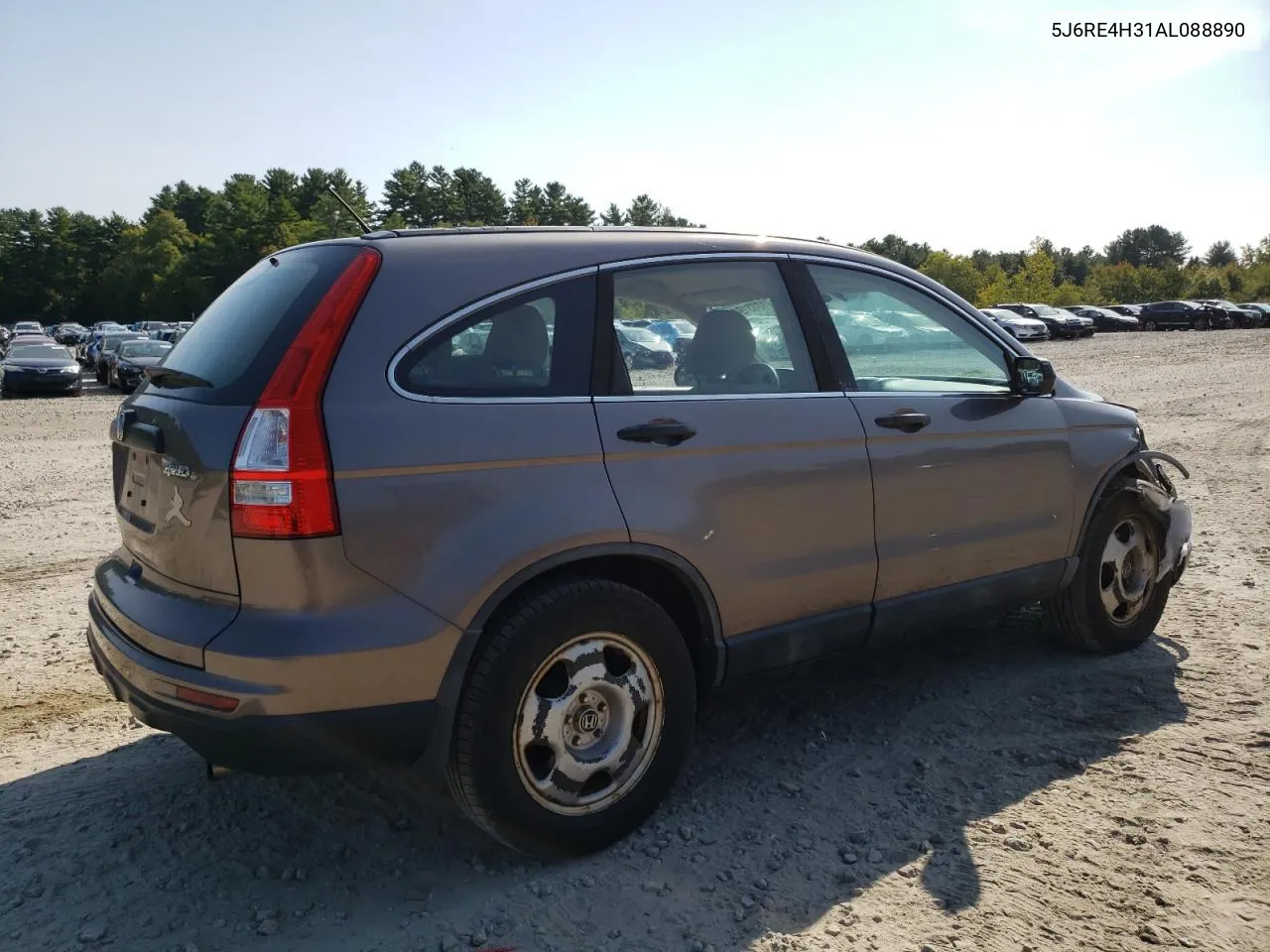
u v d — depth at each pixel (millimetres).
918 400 3830
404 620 2666
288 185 117062
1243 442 11711
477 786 2812
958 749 3750
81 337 75938
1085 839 3094
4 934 2695
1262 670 4410
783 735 3912
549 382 3006
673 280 3359
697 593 3230
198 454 2672
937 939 2621
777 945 2609
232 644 2570
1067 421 4309
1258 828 3129
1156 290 87188
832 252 3838
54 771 3662
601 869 2988
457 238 3086
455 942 2645
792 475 3393
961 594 3955
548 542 2850
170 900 2852
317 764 2652
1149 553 4730
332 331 2715
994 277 85000
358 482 2629
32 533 7918
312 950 2625
